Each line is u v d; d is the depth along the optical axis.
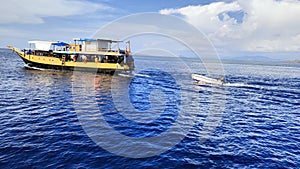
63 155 10.09
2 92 22.97
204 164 9.98
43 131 12.79
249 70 80.81
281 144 12.73
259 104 23.50
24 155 9.88
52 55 45.44
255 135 14.03
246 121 17.09
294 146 12.52
